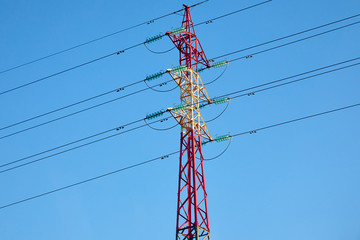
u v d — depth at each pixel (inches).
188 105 2923.2
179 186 2837.1
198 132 2970.0
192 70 3110.2
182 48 3211.1
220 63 3125.0
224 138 2938.0
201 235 2704.2
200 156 2906.0
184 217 2746.1
